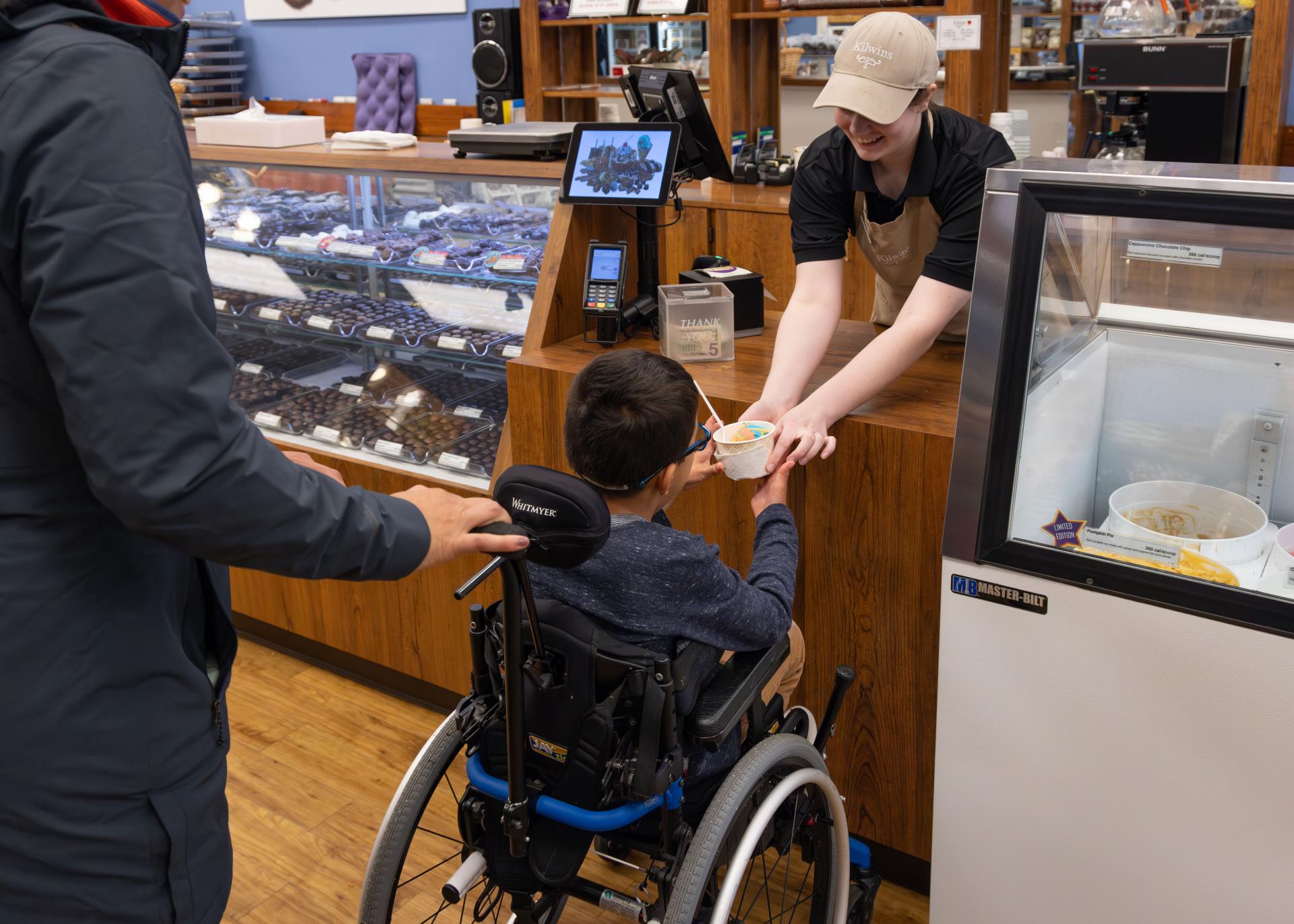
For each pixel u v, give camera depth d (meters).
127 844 1.27
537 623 1.40
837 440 1.95
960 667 1.74
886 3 4.49
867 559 1.99
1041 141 4.99
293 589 2.98
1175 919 1.66
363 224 3.00
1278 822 1.52
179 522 1.10
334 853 2.37
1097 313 1.68
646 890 2.22
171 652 1.27
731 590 1.50
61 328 1.05
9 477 1.15
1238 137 4.09
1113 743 1.63
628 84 2.97
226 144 3.22
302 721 2.84
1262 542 1.53
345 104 6.31
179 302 1.07
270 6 6.38
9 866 1.22
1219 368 1.59
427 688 2.86
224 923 2.18
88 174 1.04
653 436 1.47
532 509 1.32
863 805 2.19
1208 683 1.52
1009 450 1.61
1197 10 4.11
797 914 2.16
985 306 1.58
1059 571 1.59
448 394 2.83
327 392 3.03
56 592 1.17
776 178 4.75
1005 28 4.77
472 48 5.81
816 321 2.16
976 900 1.87
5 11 1.05
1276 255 1.45
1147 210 1.46
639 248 2.54
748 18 4.87
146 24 1.19
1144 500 1.71
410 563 1.26
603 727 1.42
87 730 1.21
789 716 1.80
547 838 1.52
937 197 2.12
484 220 2.74
